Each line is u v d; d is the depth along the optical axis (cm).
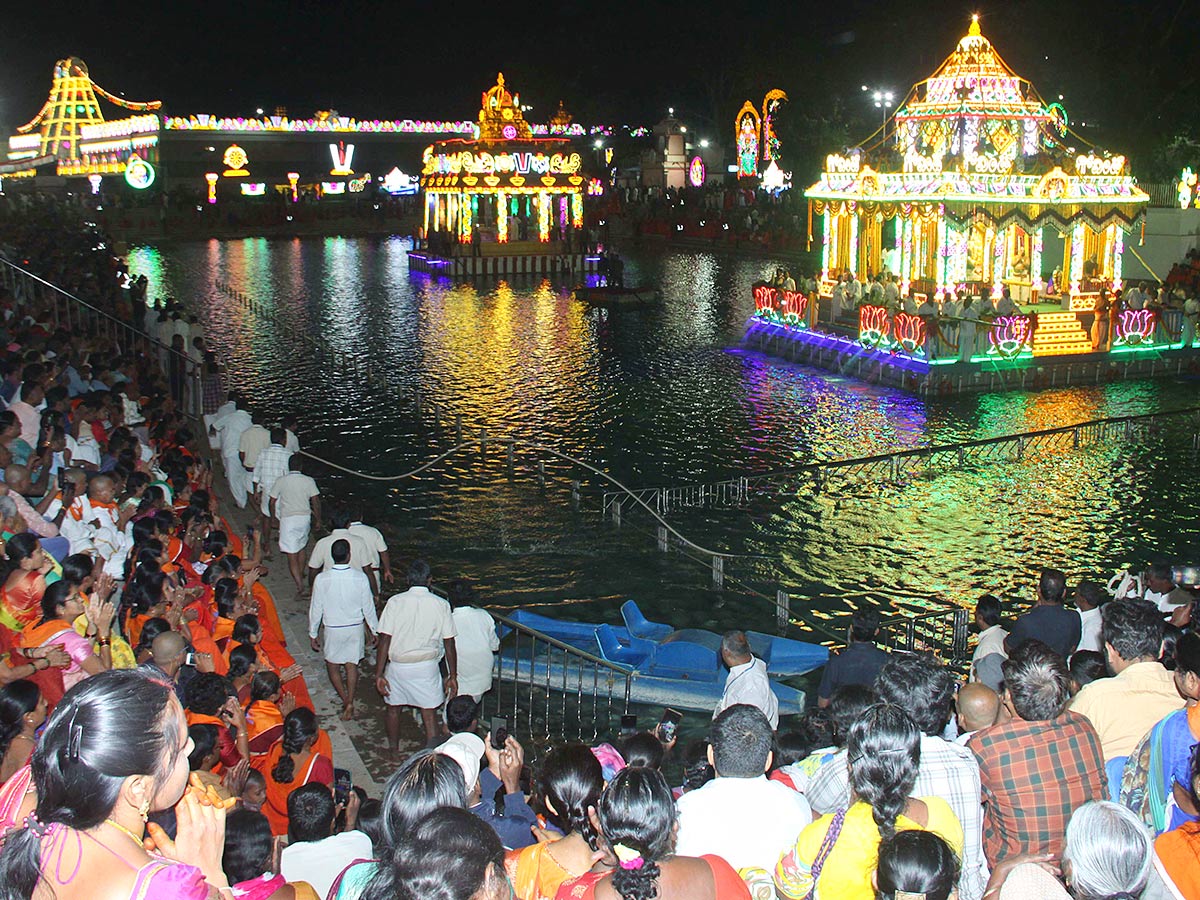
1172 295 2911
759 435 2178
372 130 8906
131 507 1002
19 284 2391
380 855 425
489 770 665
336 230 7006
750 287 4462
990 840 511
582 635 1210
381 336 3281
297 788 618
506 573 1467
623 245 6328
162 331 2241
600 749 621
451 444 2105
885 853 382
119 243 6050
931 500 1770
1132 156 4444
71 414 1216
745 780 496
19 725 557
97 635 724
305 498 1262
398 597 912
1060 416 2327
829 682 766
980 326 2602
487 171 4969
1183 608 883
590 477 1905
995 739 495
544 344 3173
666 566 1492
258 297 4072
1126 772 499
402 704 922
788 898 445
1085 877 391
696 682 1098
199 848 387
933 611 1353
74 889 309
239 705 673
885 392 2566
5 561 734
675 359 2956
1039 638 844
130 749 313
